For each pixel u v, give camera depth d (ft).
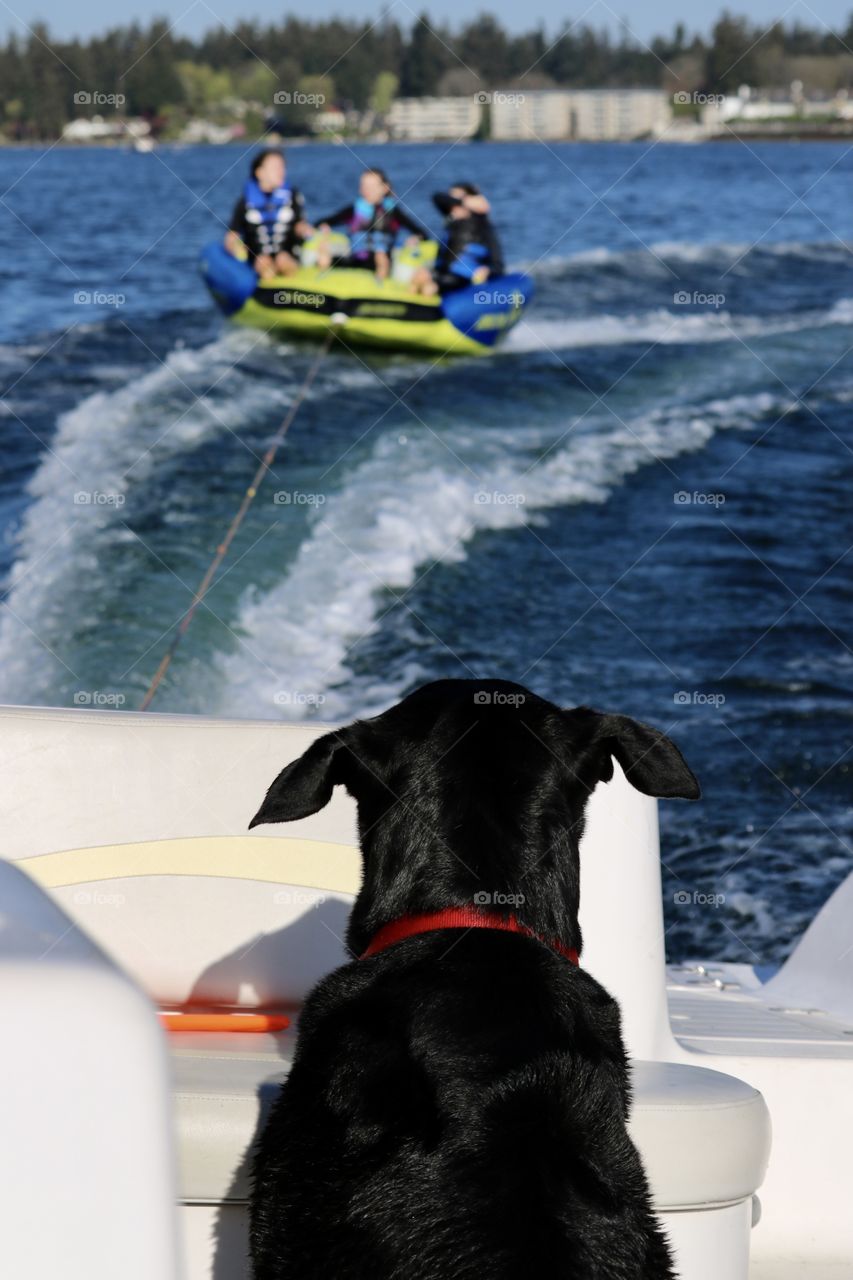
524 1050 6.72
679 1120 7.72
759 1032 11.80
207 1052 8.57
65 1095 3.00
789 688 35.04
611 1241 6.14
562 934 7.65
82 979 3.14
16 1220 2.94
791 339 68.64
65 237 81.82
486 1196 6.12
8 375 57.77
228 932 10.14
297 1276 6.45
